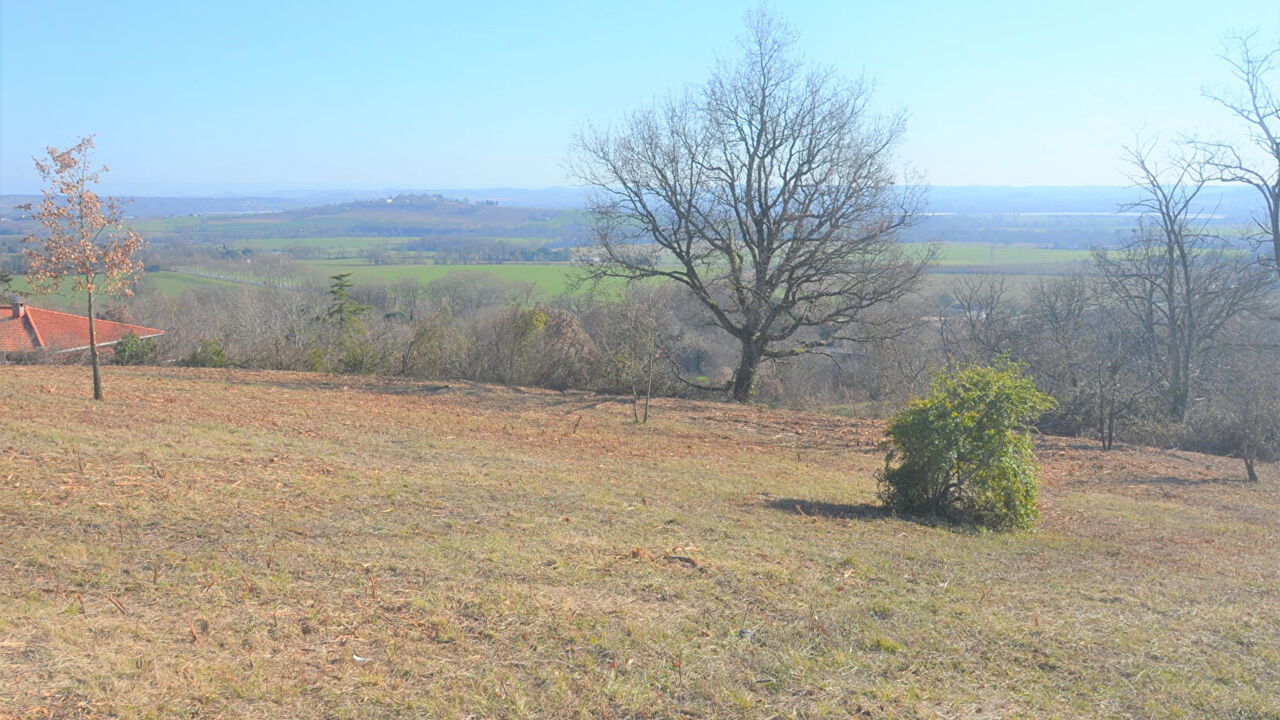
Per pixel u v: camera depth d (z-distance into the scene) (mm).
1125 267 31547
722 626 6281
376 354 25875
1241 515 13984
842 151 24984
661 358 26250
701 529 9484
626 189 26531
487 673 5199
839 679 5473
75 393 16422
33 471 9273
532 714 4742
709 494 12070
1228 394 27609
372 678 4992
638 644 5809
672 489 12203
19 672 4594
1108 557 9906
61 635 5145
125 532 7484
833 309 26688
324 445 13125
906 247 27656
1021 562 9188
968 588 7836
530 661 5426
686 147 25969
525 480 11711
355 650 5406
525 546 8070
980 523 11461
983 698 5348
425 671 5184
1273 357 30094
